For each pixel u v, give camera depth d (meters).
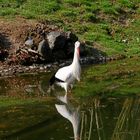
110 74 20.41
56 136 12.95
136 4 31.73
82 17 27.36
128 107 15.87
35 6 26.92
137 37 27.00
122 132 13.48
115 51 24.42
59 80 17.56
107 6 29.72
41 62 21.73
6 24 23.62
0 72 20.25
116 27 27.75
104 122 14.32
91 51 23.92
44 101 16.42
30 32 22.69
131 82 19.11
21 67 20.98
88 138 12.90
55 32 22.58
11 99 16.59
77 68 17.33
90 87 18.33
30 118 14.52
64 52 22.58
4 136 12.93
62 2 28.47
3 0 26.80
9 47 22.05
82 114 15.12
